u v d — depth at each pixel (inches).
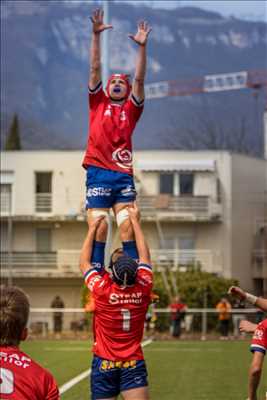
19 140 3745.1
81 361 1137.4
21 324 311.3
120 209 487.5
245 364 1094.4
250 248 2564.0
